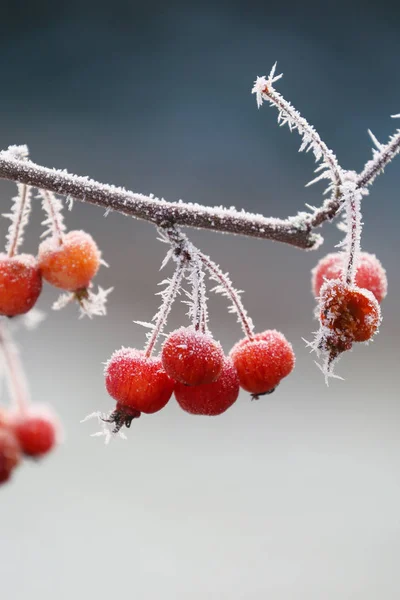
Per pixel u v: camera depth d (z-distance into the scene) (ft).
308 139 0.96
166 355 0.97
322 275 1.03
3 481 0.91
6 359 0.97
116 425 0.99
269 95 0.96
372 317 0.96
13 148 1.00
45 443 0.96
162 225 0.97
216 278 1.01
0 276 1.02
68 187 0.97
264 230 0.97
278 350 1.01
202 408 0.99
